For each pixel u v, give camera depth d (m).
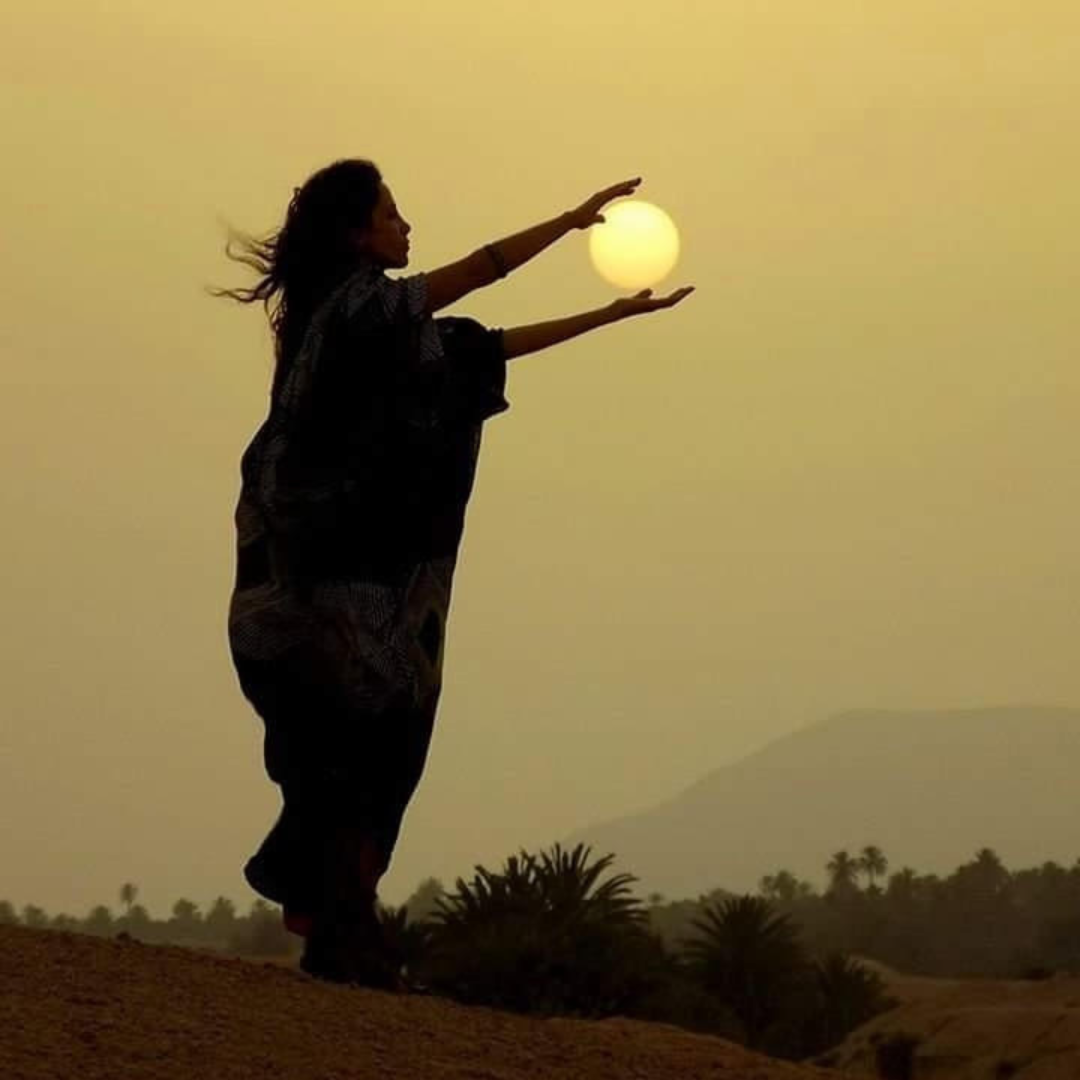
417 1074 10.64
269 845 12.72
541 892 42.88
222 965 12.26
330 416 12.38
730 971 74.88
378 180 12.94
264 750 12.84
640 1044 12.02
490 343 12.56
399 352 12.38
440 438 12.40
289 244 12.85
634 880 45.28
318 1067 10.52
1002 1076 70.94
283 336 12.81
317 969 12.55
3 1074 9.68
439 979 39.53
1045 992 97.44
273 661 12.58
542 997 36.62
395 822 12.77
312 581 12.42
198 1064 10.27
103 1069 9.98
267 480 12.48
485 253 12.72
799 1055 76.88
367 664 12.38
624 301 12.84
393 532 12.41
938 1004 83.50
